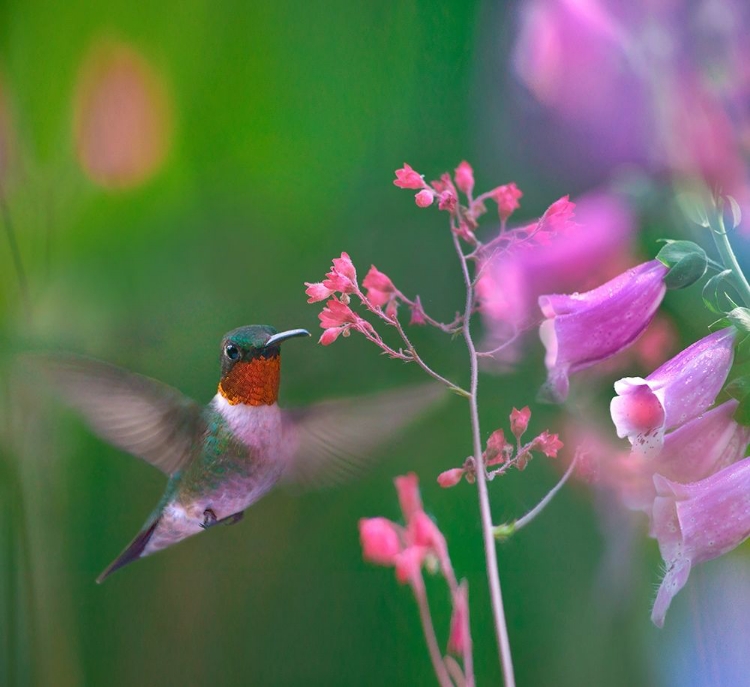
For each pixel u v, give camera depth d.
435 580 3.29
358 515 3.32
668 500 3.10
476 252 3.10
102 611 3.32
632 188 3.15
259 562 3.34
